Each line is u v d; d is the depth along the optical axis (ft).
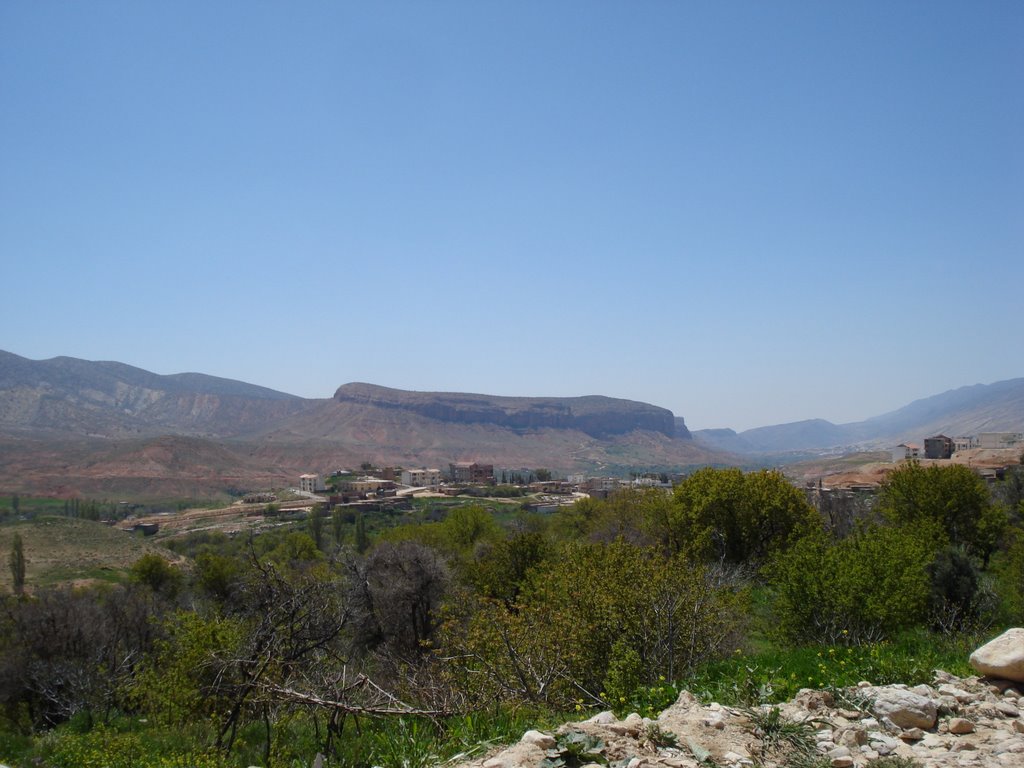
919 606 46.06
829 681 24.29
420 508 394.73
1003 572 66.28
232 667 33.45
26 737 50.62
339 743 26.35
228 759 30.25
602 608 35.81
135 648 85.56
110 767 34.35
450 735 21.53
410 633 79.05
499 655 31.22
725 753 17.74
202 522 383.86
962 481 99.50
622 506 140.77
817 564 46.75
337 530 272.72
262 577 33.83
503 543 94.89
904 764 16.98
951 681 24.20
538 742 17.72
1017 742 18.13
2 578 181.68
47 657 79.77
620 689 28.14
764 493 98.48
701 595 37.88
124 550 224.74
